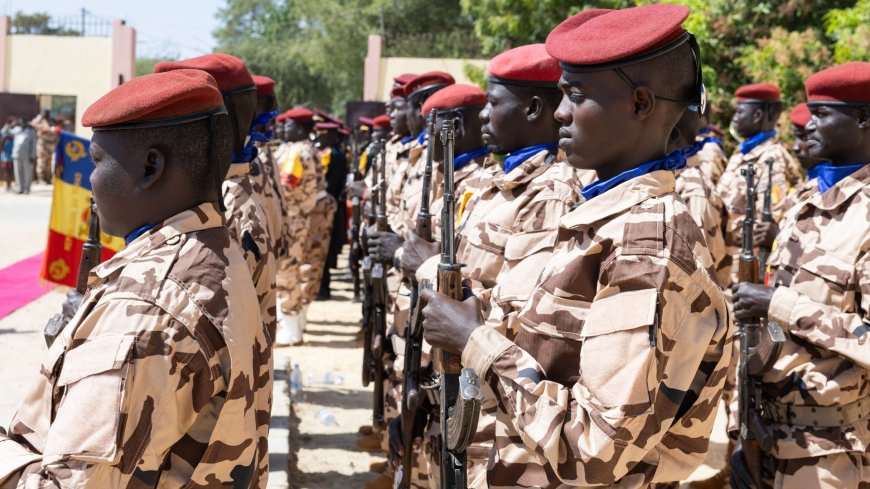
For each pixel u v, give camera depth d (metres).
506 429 2.49
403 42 34.25
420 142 5.27
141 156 2.18
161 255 2.14
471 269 3.42
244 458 2.22
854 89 3.71
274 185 4.86
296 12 44.75
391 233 4.98
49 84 31.70
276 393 6.68
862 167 3.71
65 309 3.08
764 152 7.41
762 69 9.16
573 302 2.29
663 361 2.10
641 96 2.24
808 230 3.79
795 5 9.88
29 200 23.05
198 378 2.12
